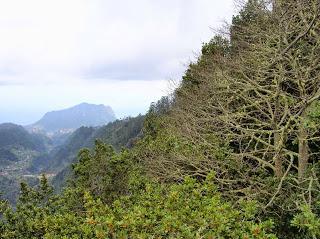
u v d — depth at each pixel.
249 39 19.98
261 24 18.09
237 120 17.61
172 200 7.66
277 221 12.20
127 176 18.41
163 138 19.00
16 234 13.12
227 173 13.85
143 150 20.22
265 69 16.05
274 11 16.14
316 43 14.97
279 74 14.88
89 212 7.97
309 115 12.33
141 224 6.69
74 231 8.59
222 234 6.46
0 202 15.32
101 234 6.50
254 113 17.70
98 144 19.80
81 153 19.47
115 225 6.69
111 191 18.47
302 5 13.94
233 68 18.16
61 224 9.07
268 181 13.03
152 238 6.42
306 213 7.80
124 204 10.91
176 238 6.27
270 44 16.77
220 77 17.19
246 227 6.70
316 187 12.70
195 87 20.42
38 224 11.09
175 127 18.27
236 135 14.45
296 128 15.76
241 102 18.06
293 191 12.88
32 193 17.14
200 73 20.06
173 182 14.73
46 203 17.06
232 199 12.38
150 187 9.54
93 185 18.64
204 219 6.68
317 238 9.36
